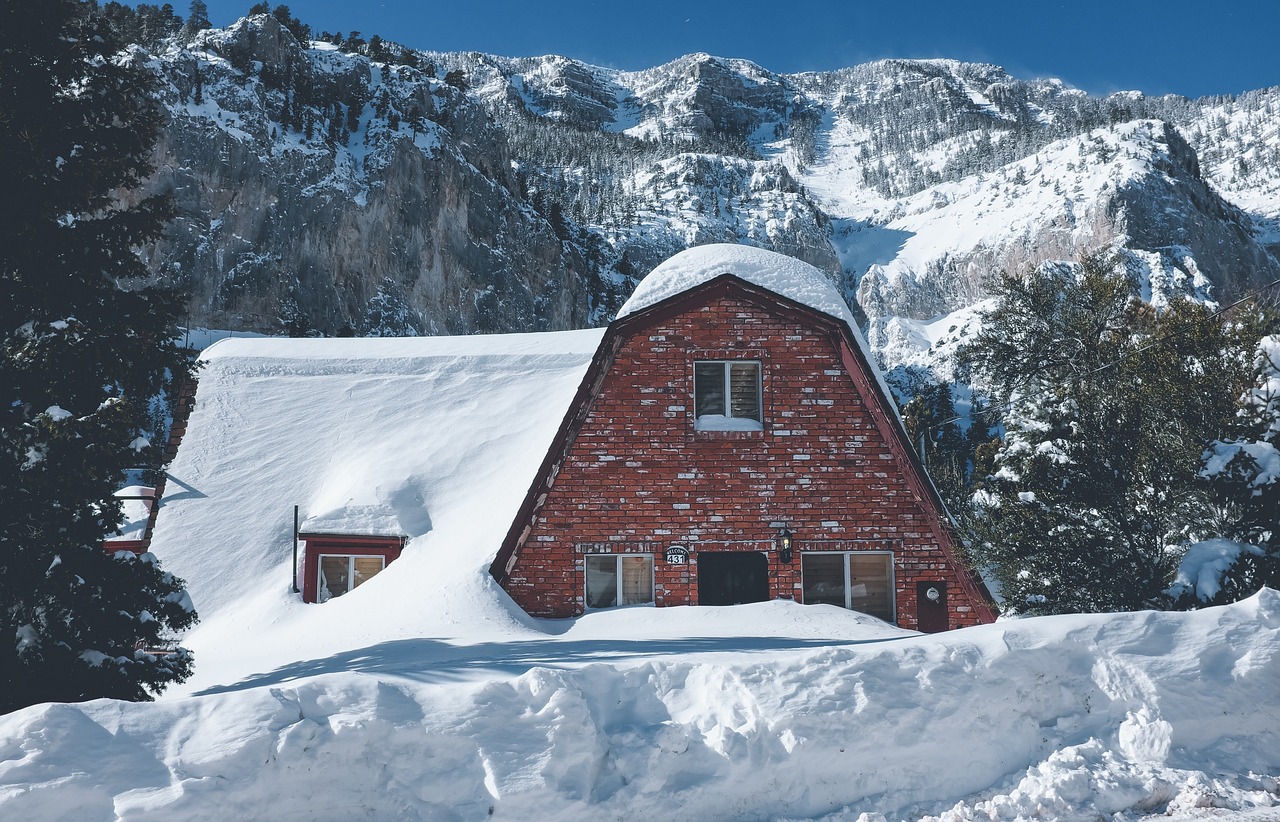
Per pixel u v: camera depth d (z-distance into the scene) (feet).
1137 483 51.34
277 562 59.82
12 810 18.76
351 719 21.42
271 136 383.24
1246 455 46.16
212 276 339.16
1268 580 42.68
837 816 22.75
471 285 437.99
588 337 79.66
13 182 36.58
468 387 71.92
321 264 372.99
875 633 46.93
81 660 34.86
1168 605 44.55
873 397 53.72
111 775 19.71
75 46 41.50
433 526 59.36
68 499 35.17
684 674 24.90
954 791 24.03
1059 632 26.86
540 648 40.29
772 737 23.41
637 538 52.80
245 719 20.99
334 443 67.62
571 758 22.06
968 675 25.36
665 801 22.25
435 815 20.97
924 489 53.11
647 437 53.78
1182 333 56.95
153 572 37.88
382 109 448.65
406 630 48.44
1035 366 73.92
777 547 52.85
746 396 55.36
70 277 38.96
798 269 60.70
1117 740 25.21
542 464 52.90
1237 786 23.84
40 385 37.70
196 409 70.44
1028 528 51.90
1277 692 26.27
